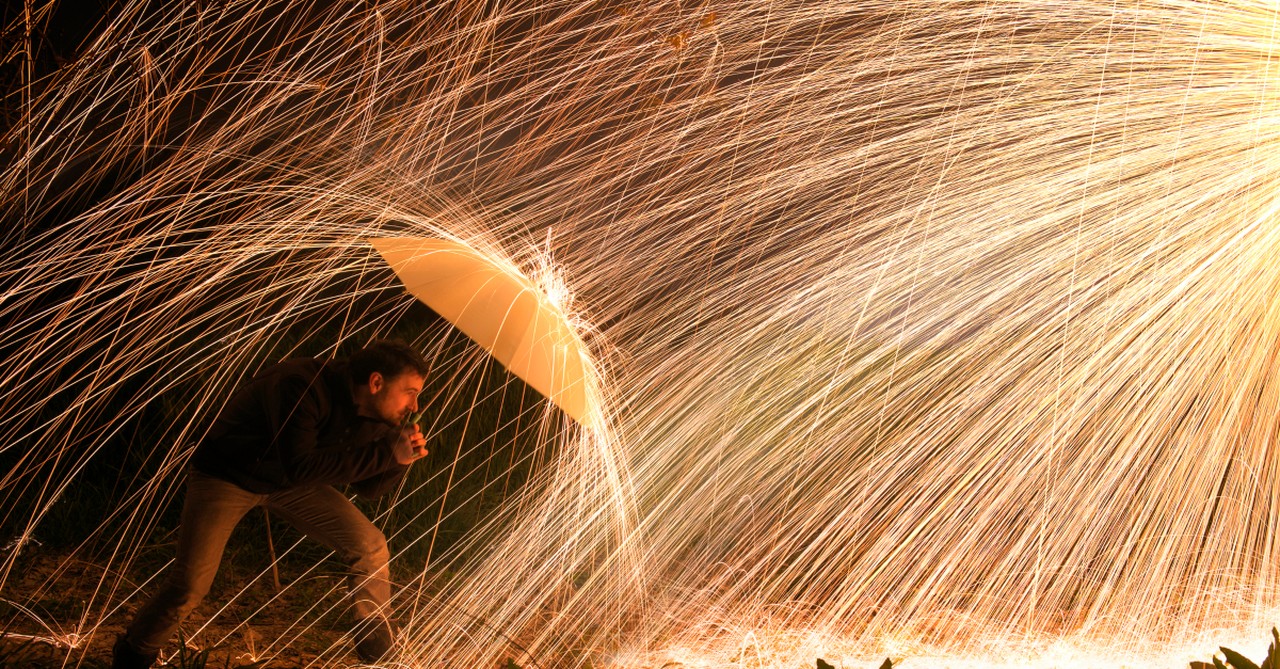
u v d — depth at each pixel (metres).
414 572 5.10
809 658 4.35
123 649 3.27
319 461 3.21
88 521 5.05
